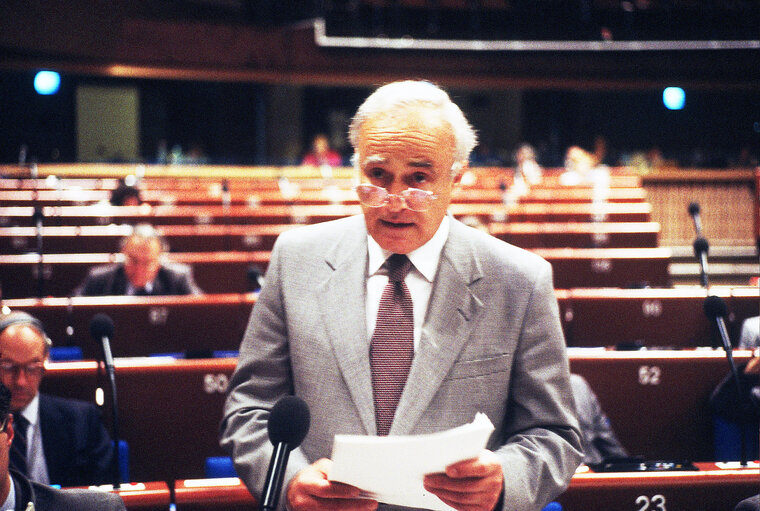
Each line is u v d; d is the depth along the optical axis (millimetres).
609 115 17547
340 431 1565
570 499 2223
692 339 4730
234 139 15875
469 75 13312
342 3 12828
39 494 1864
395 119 1510
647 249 7023
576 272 6281
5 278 5809
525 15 12781
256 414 1633
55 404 2867
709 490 2244
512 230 7227
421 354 1574
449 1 13383
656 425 3467
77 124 16219
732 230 12164
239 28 13172
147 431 3332
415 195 1493
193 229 7336
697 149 17688
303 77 13406
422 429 1546
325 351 1601
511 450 1528
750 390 3199
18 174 11289
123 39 12359
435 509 1438
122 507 1917
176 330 4586
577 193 9398
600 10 12633
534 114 17250
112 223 7770
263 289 1721
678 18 12539
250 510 2111
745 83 12711
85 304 4516
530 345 1620
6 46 10984
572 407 1631
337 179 12406
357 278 1646
